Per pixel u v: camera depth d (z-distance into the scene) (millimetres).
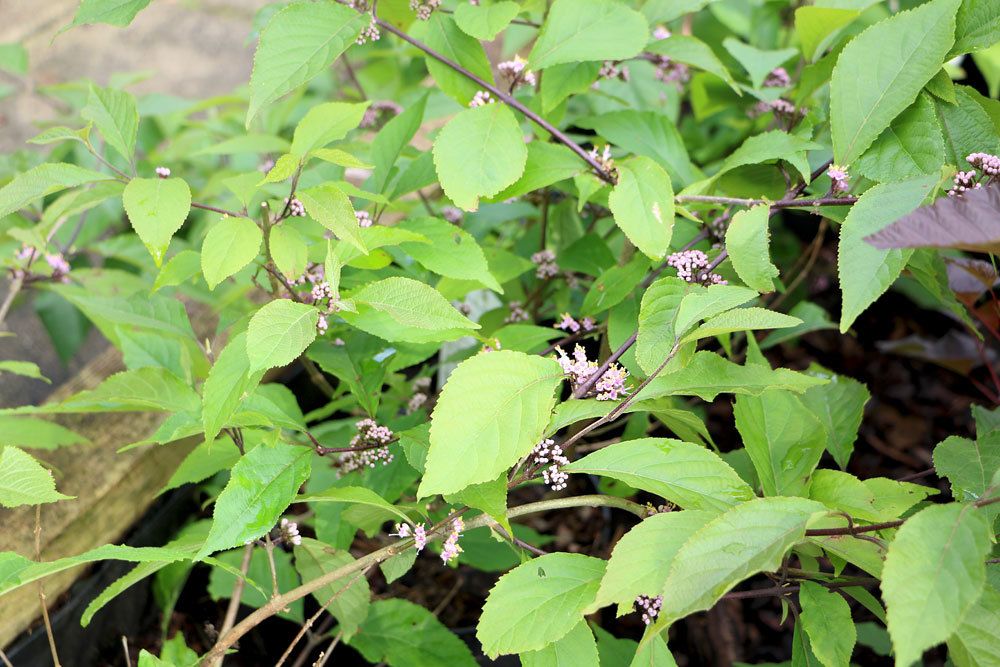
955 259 961
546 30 875
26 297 1389
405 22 963
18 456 787
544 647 764
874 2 915
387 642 965
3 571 745
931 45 821
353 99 1300
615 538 1127
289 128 1307
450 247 869
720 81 1140
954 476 828
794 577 836
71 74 1800
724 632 1101
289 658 1076
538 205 1081
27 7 2012
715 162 1354
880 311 1479
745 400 844
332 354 908
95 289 1067
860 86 829
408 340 817
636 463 783
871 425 1346
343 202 809
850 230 791
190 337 922
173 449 1101
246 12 1965
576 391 799
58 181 821
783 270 1390
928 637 677
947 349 1216
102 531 1044
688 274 836
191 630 1105
